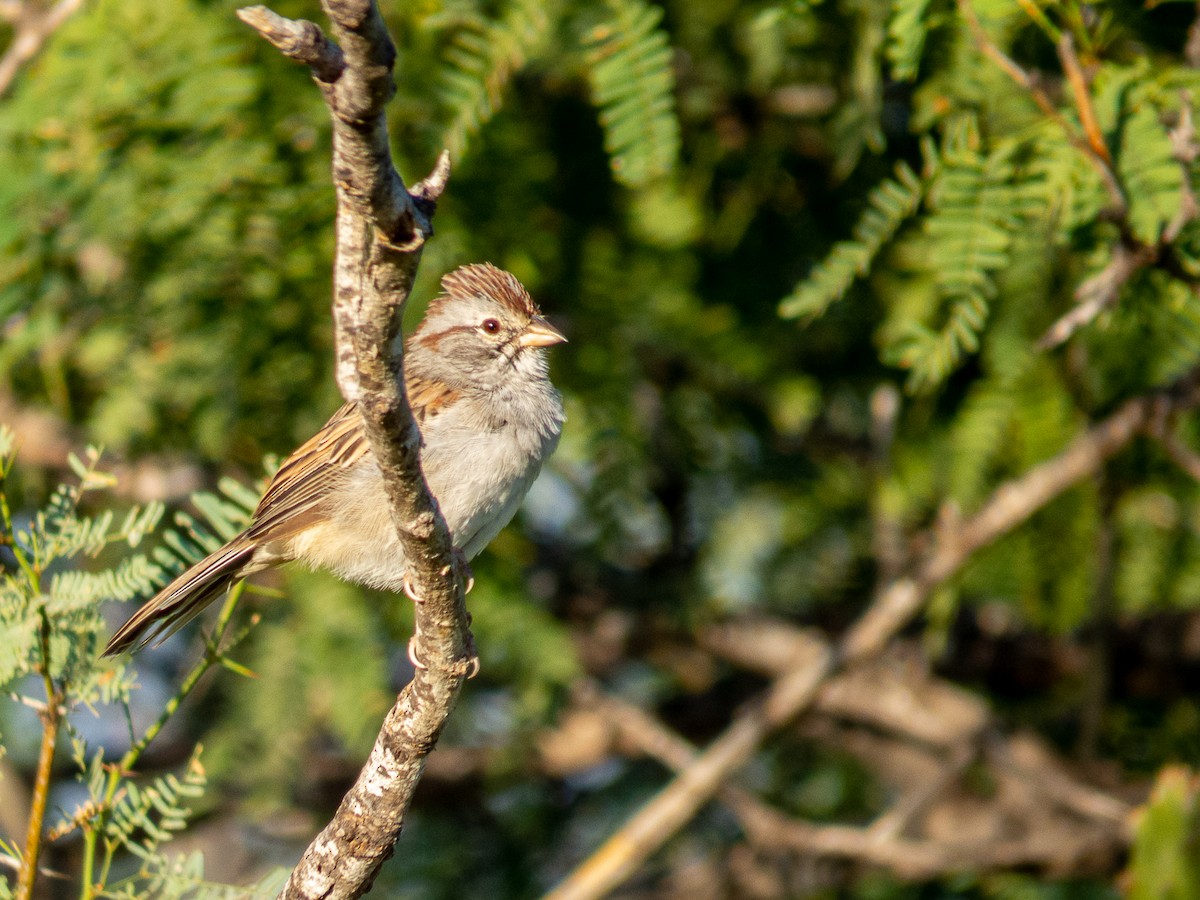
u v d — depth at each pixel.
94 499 11.42
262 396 10.53
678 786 11.49
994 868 11.57
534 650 10.94
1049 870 11.64
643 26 8.32
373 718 10.73
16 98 9.49
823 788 14.03
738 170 11.52
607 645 13.45
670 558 13.05
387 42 4.16
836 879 12.85
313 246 9.84
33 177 9.38
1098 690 12.15
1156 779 12.81
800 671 11.95
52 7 10.05
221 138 9.38
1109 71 8.01
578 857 13.73
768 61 10.27
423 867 13.45
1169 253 7.84
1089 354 10.44
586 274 11.17
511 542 12.03
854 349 12.05
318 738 14.27
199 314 10.10
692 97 10.99
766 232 11.64
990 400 10.71
